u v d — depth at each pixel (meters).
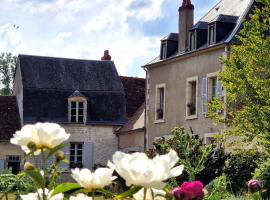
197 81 31.25
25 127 2.71
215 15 34.03
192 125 31.38
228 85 20.88
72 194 2.87
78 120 38.53
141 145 35.69
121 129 38.50
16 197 4.95
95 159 38.28
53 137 2.69
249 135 20.27
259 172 13.52
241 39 21.33
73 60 41.03
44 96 38.75
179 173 2.46
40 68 39.97
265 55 20.81
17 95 40.78
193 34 32.09
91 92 39.50
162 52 34.62
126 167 2.36
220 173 16.30
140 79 42.62
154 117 34.62
